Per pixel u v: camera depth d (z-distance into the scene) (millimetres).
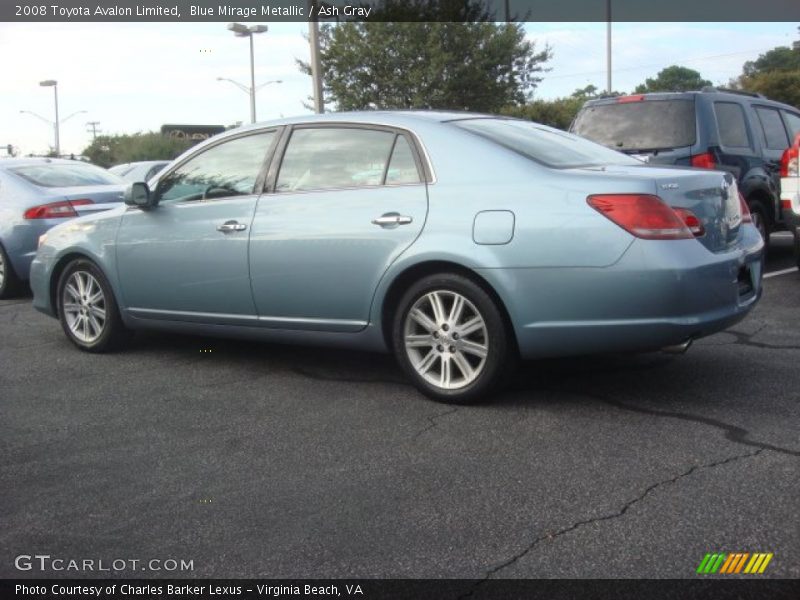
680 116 8805
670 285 4230
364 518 3422
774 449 3961
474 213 4613
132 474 3980
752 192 9234
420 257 4730
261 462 4074
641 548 3082
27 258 9266
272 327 5430
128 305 6148
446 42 22922
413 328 4918
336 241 5031
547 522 3314
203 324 5777
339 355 6094
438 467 3916
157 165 18375
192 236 5676
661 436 4188
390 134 5070
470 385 4727
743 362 5469
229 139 5750
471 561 3049
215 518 3479
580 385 5086
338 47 22516
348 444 4273
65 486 3861
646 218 4270
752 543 3084
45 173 9789
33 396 5328
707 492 3518
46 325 7691
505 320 4637
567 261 4355
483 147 4773
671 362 5512
